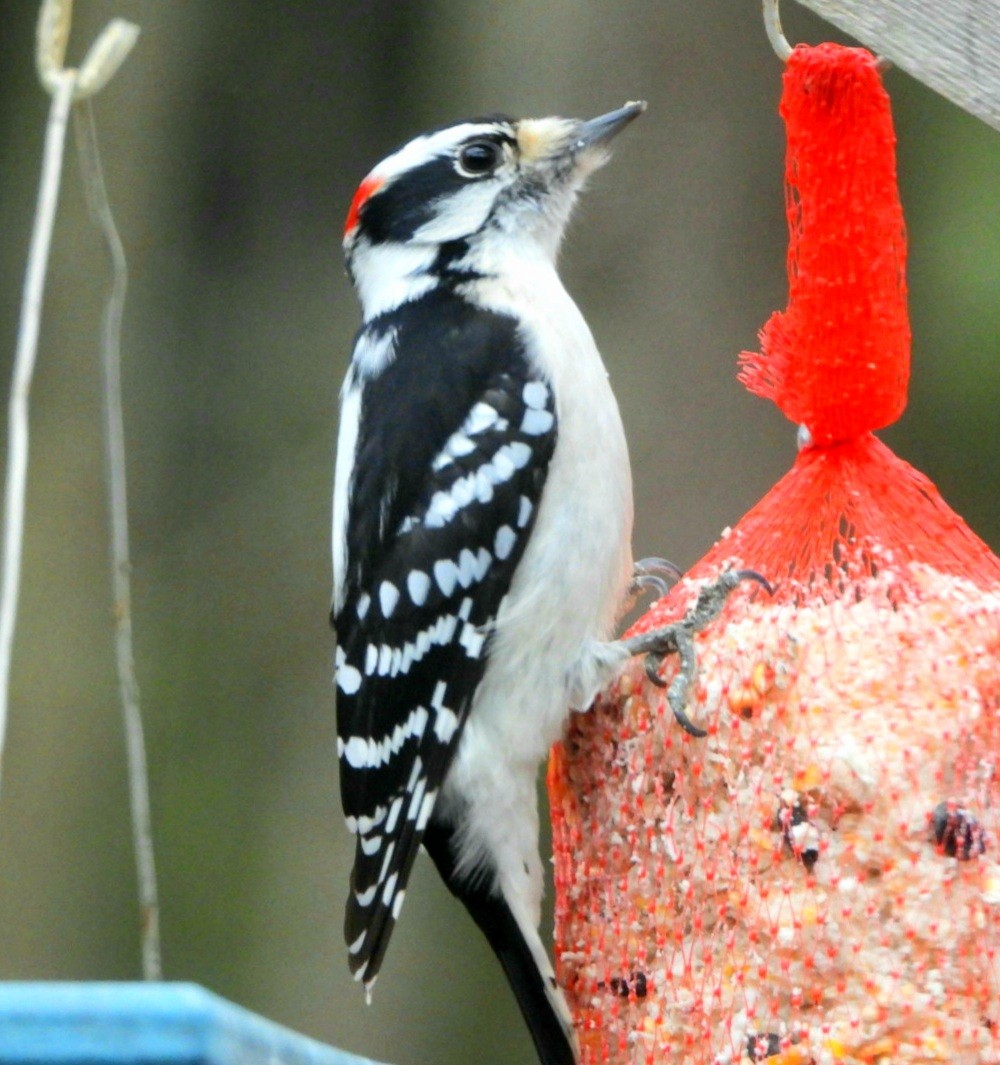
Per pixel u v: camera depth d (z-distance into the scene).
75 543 14.21
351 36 15.05
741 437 12.18
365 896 7.30
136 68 14.83
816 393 6.76
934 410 13.09
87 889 13.81
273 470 14.47
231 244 14.92
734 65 12.78
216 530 14.36
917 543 6.77
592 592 7.27
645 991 6.68
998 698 6.41
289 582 14.27
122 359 14.48
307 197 15.02
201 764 13.98
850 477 6.83
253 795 13.95
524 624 7.25
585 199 12.61
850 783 6.27
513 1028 13.46
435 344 7.77
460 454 7.46
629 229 12.57
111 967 13.73
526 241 8.05
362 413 7.87
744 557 6.93
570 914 7.09
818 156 6.61
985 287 12.98
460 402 7.57
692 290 12.45
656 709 6.80
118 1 14.94
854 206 6.61
